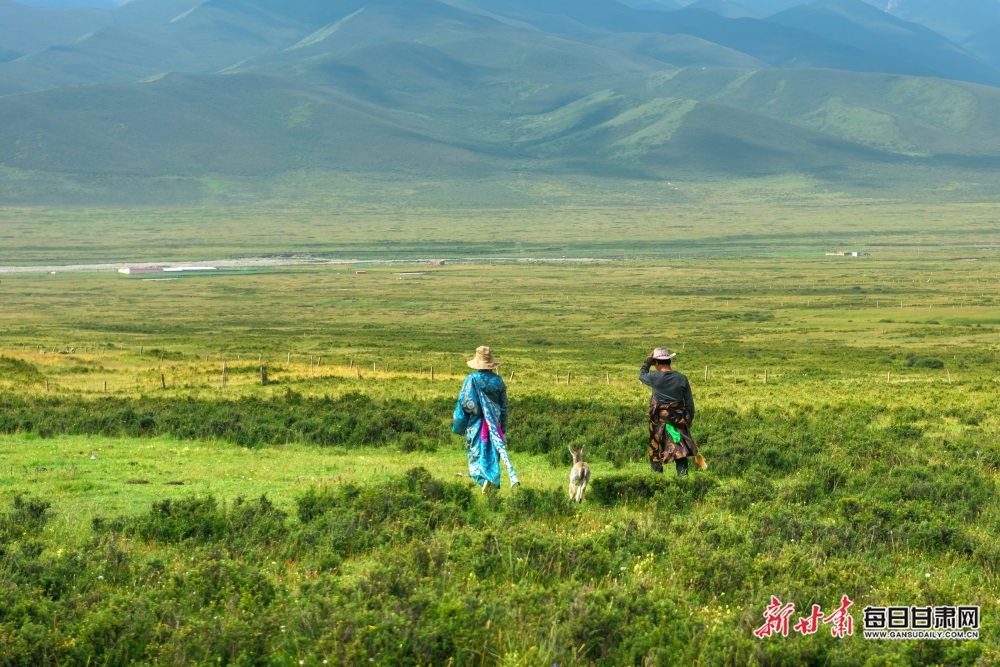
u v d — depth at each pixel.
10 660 7.93
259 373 59.38
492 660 8.36
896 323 133.50
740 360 85.00
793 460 20.55
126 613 8.73
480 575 10.74
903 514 14.45
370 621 8.61
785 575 10.68
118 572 10.54
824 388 50.91
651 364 16.91
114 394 43.38
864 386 52.44
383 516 13.28
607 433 24.64
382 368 70.69
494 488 15.39
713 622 9.12
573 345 115.31
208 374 58.34
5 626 8.45
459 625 8.61
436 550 11.19
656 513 14.82
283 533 12.52
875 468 19.61
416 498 14.21
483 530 12.16
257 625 8.57
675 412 16.45
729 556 11.16
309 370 63.38
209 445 24.83
